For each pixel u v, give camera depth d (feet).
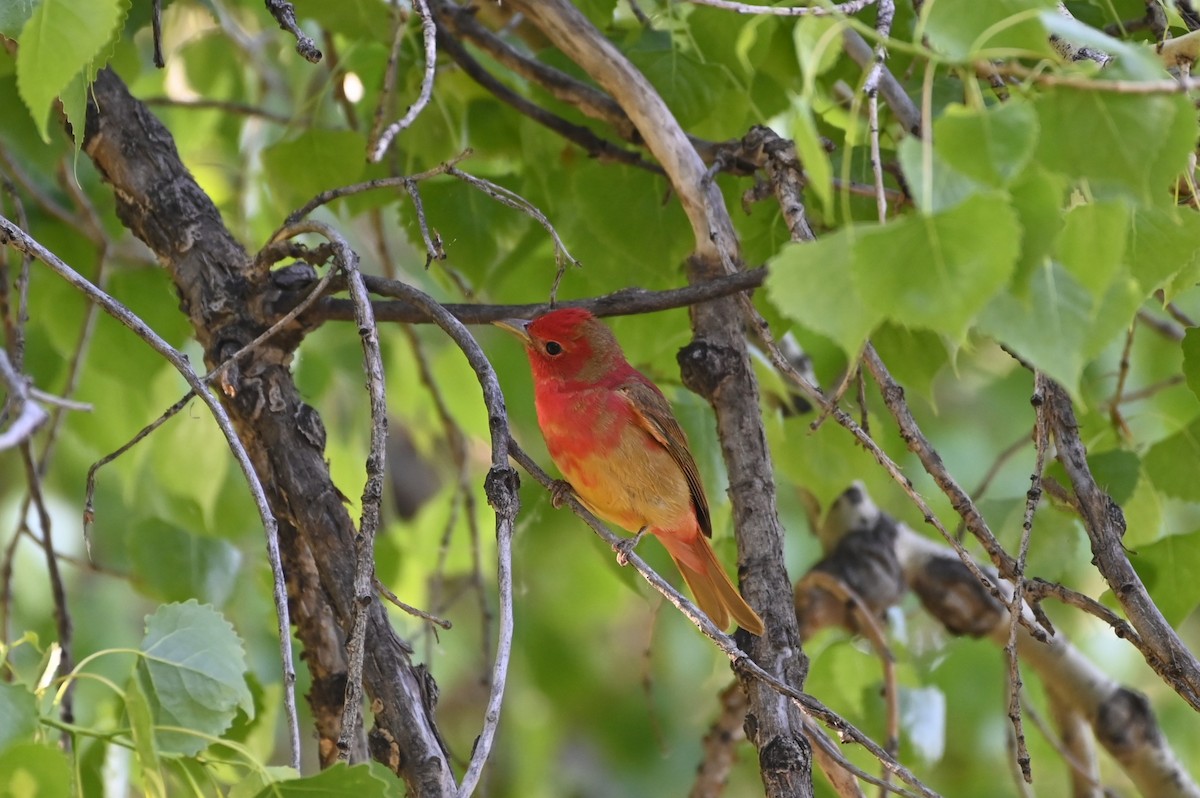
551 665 56.49
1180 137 17.83
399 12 31.63
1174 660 23.65
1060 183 17.85
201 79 44.21
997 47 17.51
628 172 32.86
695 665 60.29
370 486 21.42
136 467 40.29
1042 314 17.29
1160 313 44.96
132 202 30.07
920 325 16.01
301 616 28.27
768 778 23.81
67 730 22.66
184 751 23.00
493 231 35.81
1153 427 44.21
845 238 16.19
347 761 20.47
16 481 51.65
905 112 28.55
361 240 52.31
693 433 37.11
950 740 49.67
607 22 33.91
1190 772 52.21
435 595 38.37
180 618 24.03
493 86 33.83
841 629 40.47
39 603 50.31
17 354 27.81
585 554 53.11
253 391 27.96
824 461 35.01
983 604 40.37
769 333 25.80
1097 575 47.80
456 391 43.21
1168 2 24.82
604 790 59.98
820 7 19.39
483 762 19.24
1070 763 36.42
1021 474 57.21
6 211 38.29
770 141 29.01
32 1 23.90
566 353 33.86
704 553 35.24
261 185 42.78
